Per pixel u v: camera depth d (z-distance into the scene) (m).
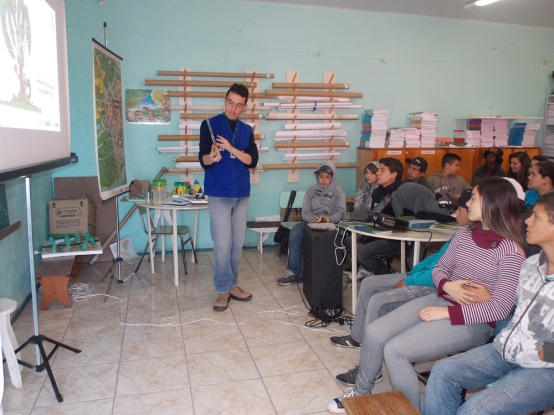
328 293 3.07
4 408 1.98
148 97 4.32
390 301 2.07
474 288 1.74
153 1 4.19
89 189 4.21
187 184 4.18
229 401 2.05
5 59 1.67
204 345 2.60
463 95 5.22
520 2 4.44
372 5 4.54
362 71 4.84
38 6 2.10
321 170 3.80
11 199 2.96
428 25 4.95
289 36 4.57
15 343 2.23
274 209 4.87
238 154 2.92
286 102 4.62
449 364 1.56
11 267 2.94
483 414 1.36
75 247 3.41
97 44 3.04
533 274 1.47
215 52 4.41
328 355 2.48
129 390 2.13
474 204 1.75
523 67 5.38
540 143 5.55
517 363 1.45
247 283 3.71
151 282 3.71
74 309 3.13
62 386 2.16
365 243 3.48
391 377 1.70
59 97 2.43
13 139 1.74
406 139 4.75
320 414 1.96
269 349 2.55
